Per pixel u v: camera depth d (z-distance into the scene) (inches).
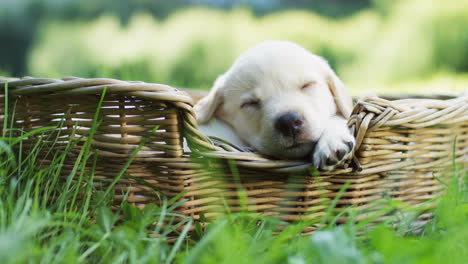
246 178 25.9
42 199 25.7
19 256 21.9
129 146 25.5
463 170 28.5
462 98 27.9
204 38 90.1
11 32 93.0
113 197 25.5
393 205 24.9
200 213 25.6
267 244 24.0
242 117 29.5
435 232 25.4
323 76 30.1
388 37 96.0
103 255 23.6
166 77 79.6
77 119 26.1
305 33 99.4
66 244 23.5
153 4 111.3
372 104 26.3
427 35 93.0
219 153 25.4
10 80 26.0
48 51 91.4
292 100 28.5
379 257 22.8
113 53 88.4
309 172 26.1
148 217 24.5
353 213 24.8
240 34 93.1
